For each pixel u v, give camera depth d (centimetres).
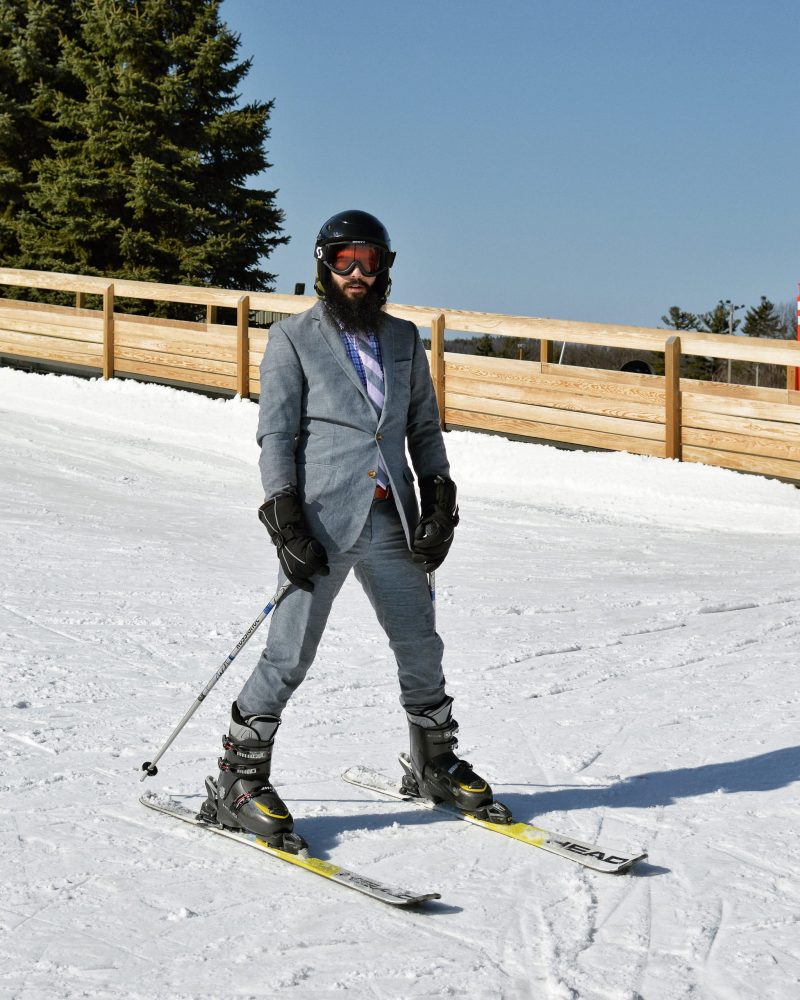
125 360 1800
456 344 1838
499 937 315
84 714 517
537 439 1464
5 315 1948
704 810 413
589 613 755
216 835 387
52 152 3359
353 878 347
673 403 1345
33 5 3219
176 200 3159
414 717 407
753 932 319
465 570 909
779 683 589
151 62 3167
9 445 1362
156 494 1180
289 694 385
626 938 314
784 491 1257
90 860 364
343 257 375
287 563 363
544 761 468
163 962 299
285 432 376
